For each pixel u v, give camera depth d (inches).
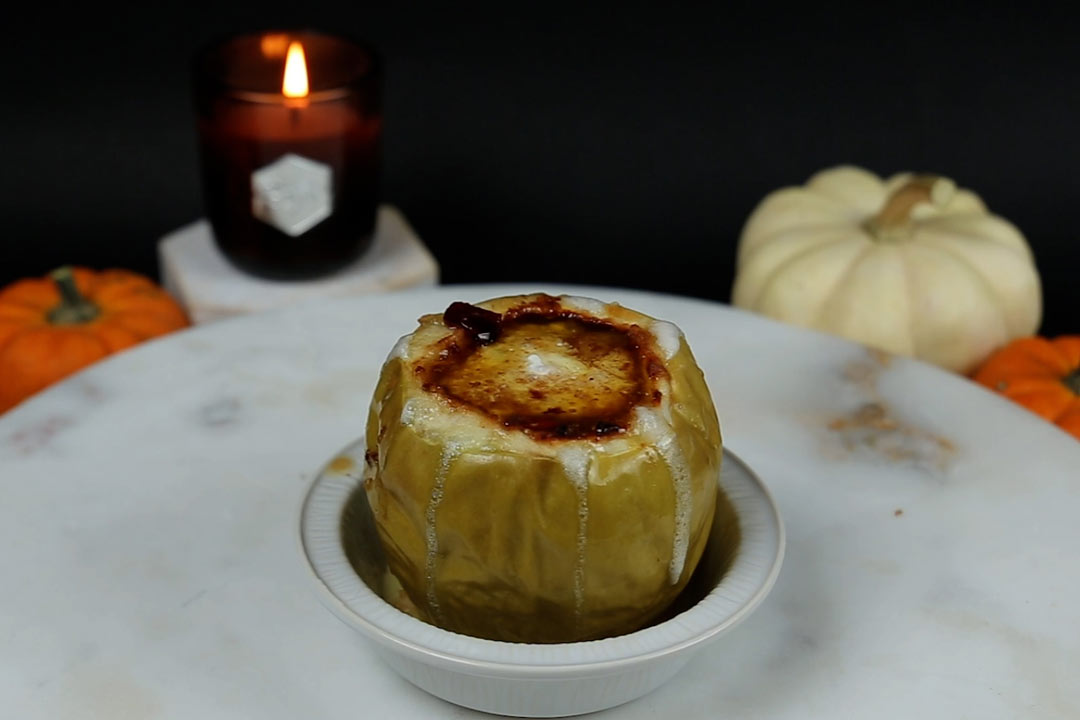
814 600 22.5
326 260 30.5
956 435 25.0
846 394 25.8
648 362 20.9
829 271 29.3
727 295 36.0
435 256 36.7
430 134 36.7
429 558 20.5
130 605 22.4
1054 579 22.8
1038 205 36.7
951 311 28.8
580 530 20.0
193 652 21.9
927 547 23.2
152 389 25.8
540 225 36.9
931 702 21.4
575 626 20.6
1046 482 24.2
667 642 20.1
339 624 22.3
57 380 29.0
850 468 24.4
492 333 21.2
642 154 36.9
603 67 36.7
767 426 25.1
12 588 22.5
